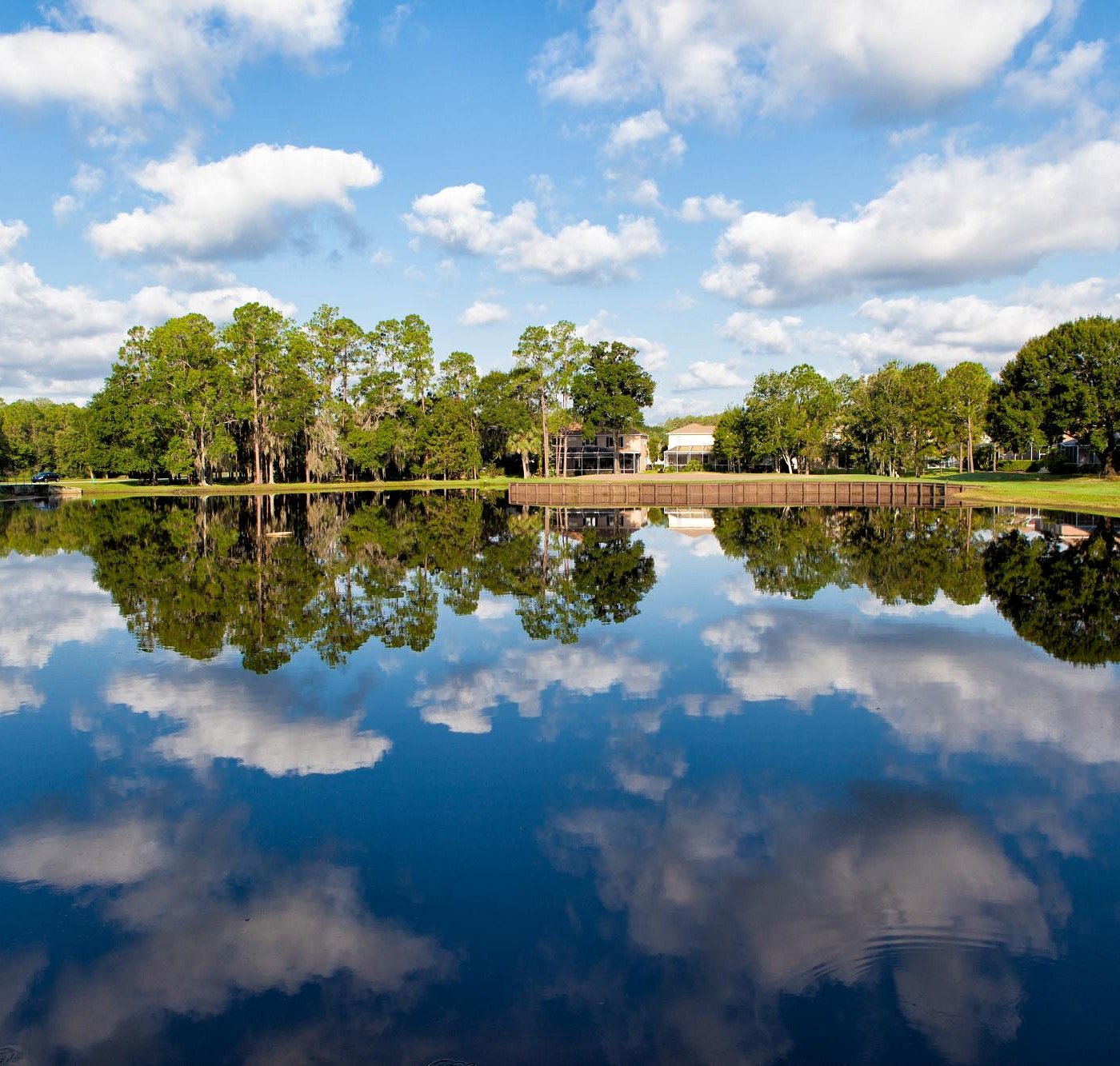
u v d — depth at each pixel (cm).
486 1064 437
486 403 9244
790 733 934
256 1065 440
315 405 8144
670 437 12112
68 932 566
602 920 569
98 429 7531
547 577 2103
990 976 506
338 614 1609
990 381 8756
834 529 3491
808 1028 462
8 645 1366
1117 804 745
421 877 631
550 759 862
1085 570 2133
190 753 888
